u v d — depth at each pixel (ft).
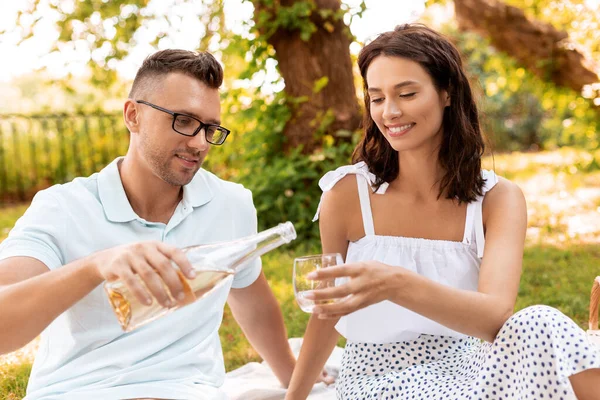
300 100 19.83
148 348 6.67
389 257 7.36
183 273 4.76
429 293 5.65
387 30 7.14
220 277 5.39
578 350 5.76
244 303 8.42
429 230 7.36
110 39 24.77
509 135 46.52
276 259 17.79
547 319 5.81
